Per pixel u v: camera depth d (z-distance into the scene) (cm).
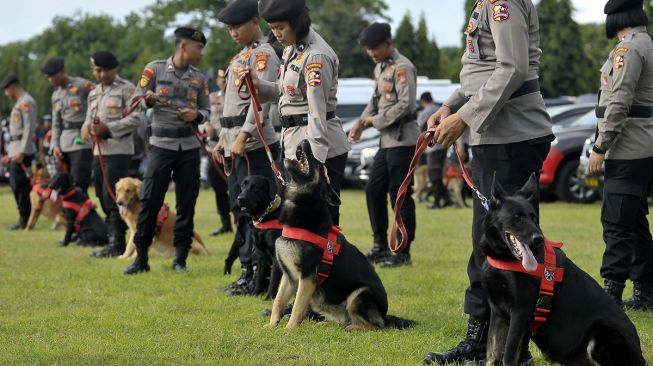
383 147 829
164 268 806
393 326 534
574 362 399
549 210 1392
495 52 429
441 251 917
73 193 1029
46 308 605
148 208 766
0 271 786
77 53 6512
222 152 705
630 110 580
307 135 542
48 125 1944
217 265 827
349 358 460
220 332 522
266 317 572
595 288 403
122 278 743
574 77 3909
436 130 439
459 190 1535
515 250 382
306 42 564
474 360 449
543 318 395
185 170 773
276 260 590
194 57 766
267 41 668
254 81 601
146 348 480
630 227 586
